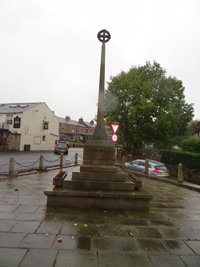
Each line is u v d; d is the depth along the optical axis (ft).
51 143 136.26
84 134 266.57
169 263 11.37
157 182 42.37
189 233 15.44
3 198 22.82
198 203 25.30
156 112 78.28
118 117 79.61
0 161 60.70
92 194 20.03
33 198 23.07
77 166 60.54
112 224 16.47
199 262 11.58
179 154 61.05
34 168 48.83
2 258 11.15
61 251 12.09
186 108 103.40
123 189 21.71
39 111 125.18
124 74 87.35
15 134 109.29
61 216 17.67
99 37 27.09
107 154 24.14
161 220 17.99
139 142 84.53
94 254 11.93
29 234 14.11
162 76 85.56
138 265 11.06
